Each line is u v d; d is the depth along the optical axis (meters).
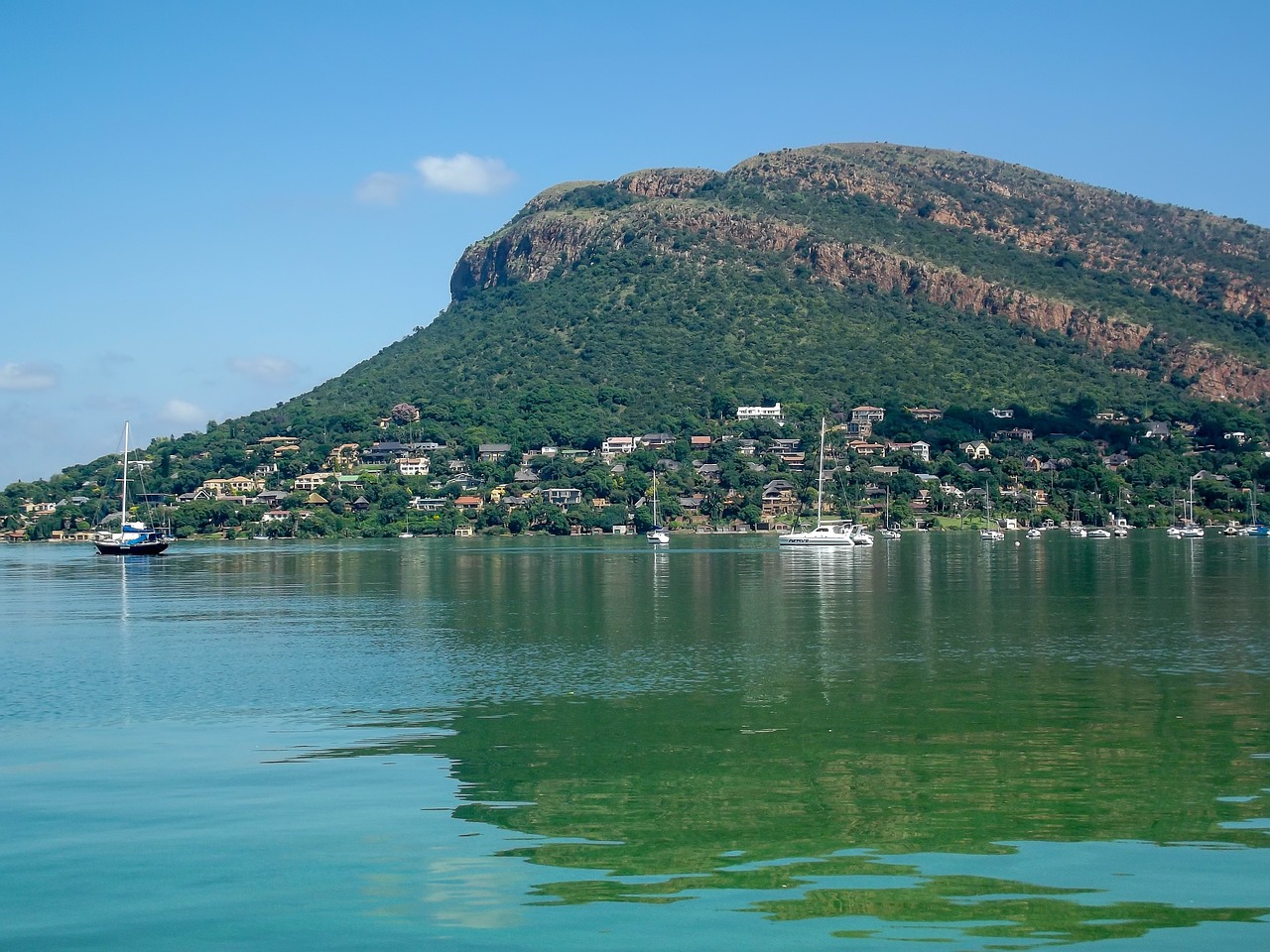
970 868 31.88
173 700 56.25
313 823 36.03
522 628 85.00
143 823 36.09
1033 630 80.06
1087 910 29.02
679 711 52.50
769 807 37.38
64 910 29.48
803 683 59.28
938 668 63.56
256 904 29.75
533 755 44.47
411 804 37.97
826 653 70.00
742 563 163.50
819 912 29.02
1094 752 44.12
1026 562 158.50
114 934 28.12
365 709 53.62
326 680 61.62
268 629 86.69
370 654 71.81
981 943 27.28
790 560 170.00
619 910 29.23
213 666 67.25
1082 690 56.53
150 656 72.06
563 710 52.97
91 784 40.56
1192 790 38.81
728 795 38.75
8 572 166.12
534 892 30.41
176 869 32.22
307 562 178.50
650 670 63.88
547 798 38.59
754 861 32.56
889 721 49.94
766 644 74.31
